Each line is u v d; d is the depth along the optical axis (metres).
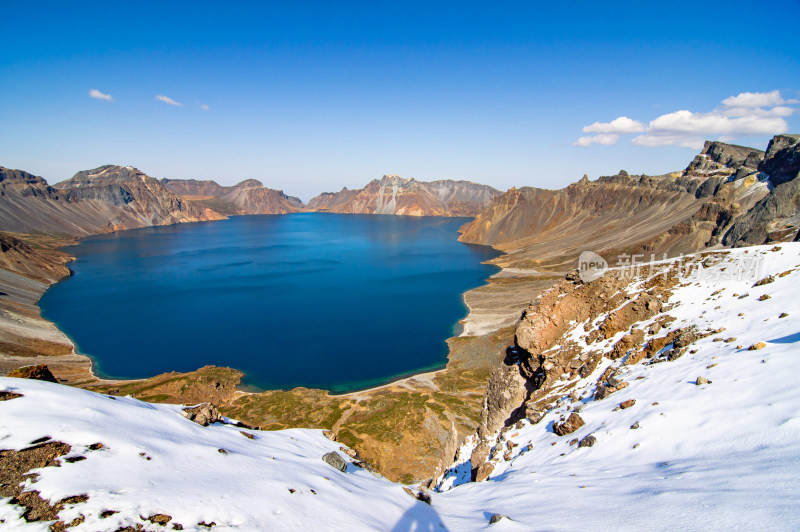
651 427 19.75
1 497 11.23
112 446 14.05
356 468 23.31
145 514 11.70
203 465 15.34
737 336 24.70
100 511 11.32
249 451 18.58
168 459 14.77
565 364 36.41
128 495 12.16
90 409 15.80
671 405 20.55
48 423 14.01
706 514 11.80
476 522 17.36
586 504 15.45
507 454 28.25
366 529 14.62
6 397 14.82
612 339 35.16
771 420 15.58
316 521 13.95
